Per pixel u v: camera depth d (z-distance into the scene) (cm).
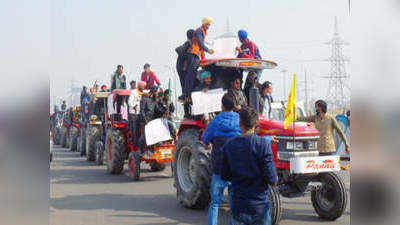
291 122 539
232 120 482
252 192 300
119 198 743
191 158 650
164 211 630
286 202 697
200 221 561
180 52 751
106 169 1216
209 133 488
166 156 966
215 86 679
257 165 302
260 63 650
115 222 555
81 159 1548
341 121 879
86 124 1680
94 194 785
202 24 729
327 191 565
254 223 299
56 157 1636
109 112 1132
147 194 785
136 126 993
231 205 313
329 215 550
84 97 1719
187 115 712
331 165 499
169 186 882
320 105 639
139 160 963
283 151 521
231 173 318
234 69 689
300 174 512
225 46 719
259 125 546
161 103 929
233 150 311
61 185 900
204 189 599
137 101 1038
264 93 636
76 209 646
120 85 1309
